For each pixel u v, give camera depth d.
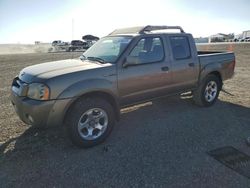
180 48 5.16
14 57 23.83
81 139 3.73
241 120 5.00
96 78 3.80
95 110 3.84
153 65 4.56
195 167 3.27
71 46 42.06
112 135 4.30
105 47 4.65
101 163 3.38
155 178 3.03
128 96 4.30
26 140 4.06
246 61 16.58
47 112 3.44
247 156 3.57
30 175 3.10
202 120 4.99
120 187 2.87
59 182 2.96
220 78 6.09
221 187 2.86
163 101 6.31
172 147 3.83
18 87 3.80
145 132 4.41
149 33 4.62
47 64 4.23
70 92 3.52
